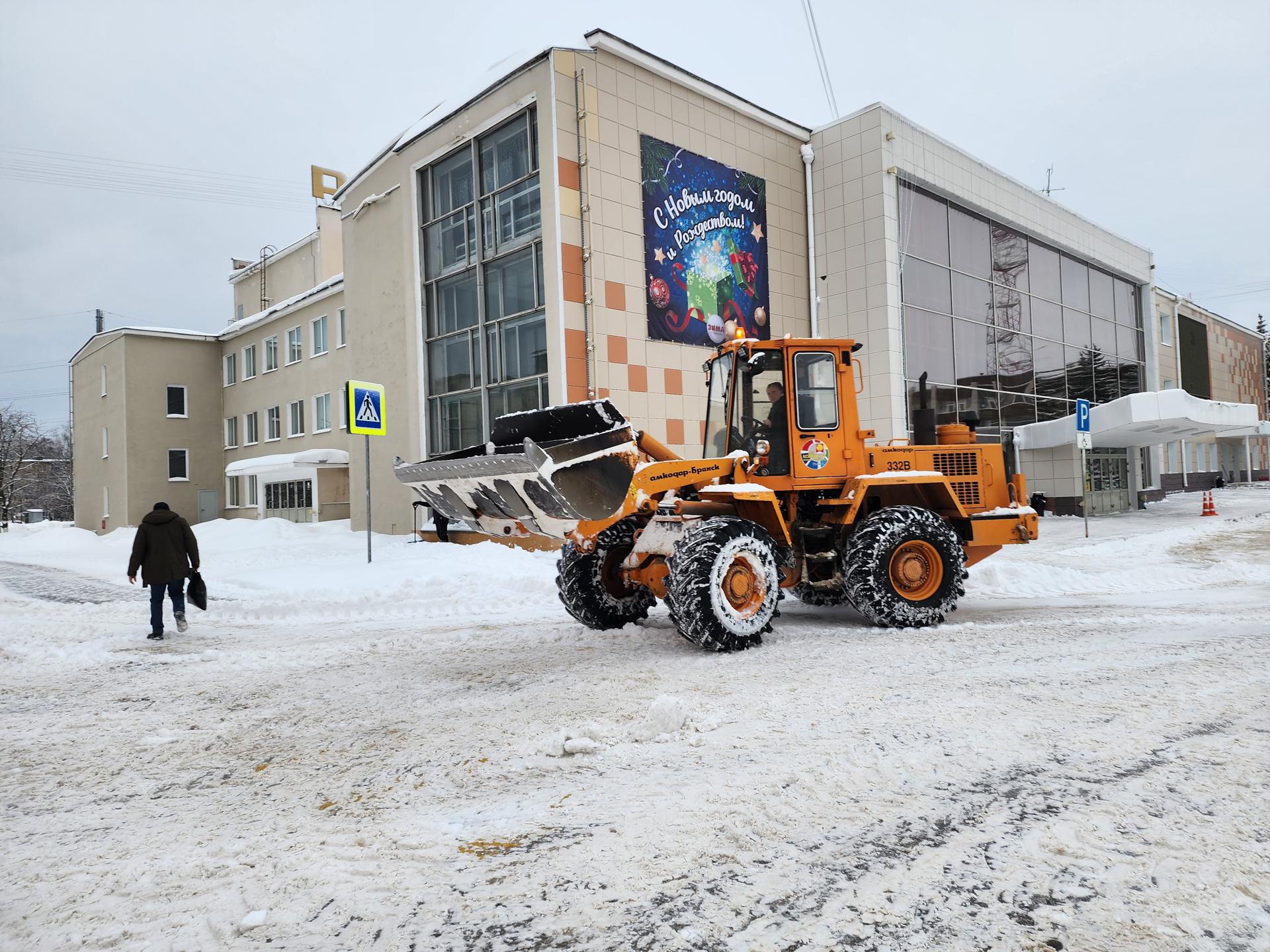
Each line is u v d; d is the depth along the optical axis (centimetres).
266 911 243
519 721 436
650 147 1608
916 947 208
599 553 723
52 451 6788
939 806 296
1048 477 2367
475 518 659
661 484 629
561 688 504
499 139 1644
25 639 803
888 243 1844
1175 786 308
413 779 358
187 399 3281
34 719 501
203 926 238
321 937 227
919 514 698
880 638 636
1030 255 2444
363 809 326
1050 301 2530
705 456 761
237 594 1104
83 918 245
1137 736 368
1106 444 2423
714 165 1734
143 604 1091
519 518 610
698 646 617
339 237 3225
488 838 289
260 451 3100
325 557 1541
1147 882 237
